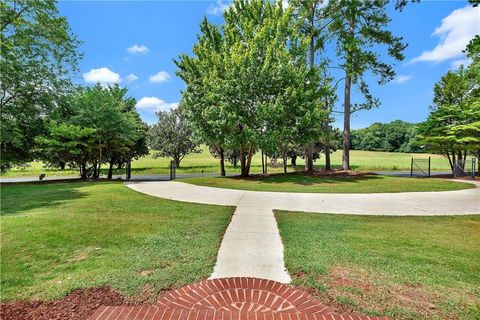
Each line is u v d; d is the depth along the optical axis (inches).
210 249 177.2
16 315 104.8
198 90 687.1
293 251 173.5
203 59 687.1
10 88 668.1
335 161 1955.0
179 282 132.7
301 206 334.0
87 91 728.3
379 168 1348.4
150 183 599.2
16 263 149.6
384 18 713.6
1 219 233.0
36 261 153.2
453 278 135.8
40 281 131.5
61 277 135.8
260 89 609.0
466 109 811.4
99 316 103.4
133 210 293.4
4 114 661.9
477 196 420.5
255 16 677.9
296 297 118.9
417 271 143.6
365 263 154.1
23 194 403.2
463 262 155.7
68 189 458.0
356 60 720.3
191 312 106.3
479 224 247.4
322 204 348.8
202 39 713.0
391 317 103.5
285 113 598.9
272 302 114.8
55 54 702.5
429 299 116.4
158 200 367.6
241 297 119.1
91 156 761.0
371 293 121.4
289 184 555.8
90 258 159.5
